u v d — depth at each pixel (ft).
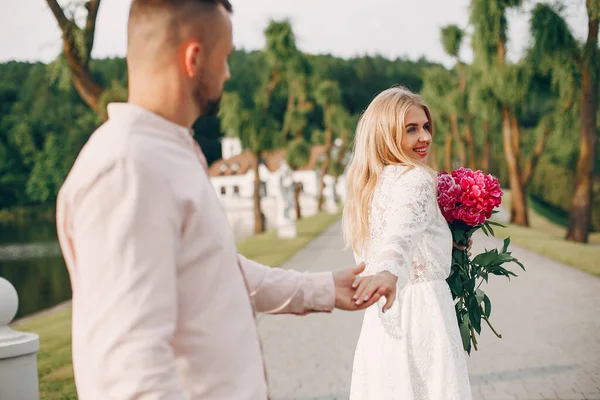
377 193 8.98
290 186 77.56
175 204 3.92
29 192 189.67
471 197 9.22
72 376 19.47
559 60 71.51
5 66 187.42
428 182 8.65
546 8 70.59
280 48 89.97
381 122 9.25
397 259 7.80
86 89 41.42
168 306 3.73
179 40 4.22
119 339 3.51
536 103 93.20
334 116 155.02
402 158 9.02
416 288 8.92
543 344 21.70
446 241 9.05
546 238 73.36
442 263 9.00
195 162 4.27
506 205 145.59
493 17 76.28
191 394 4.07
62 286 63.26
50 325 29.71
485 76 81.56
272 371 19.39
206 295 4.11
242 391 4.18
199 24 4.27
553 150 112.98
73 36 39.32
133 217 3.69
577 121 78.07
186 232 4.03
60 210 3.96
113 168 3.76
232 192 296.30
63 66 40.60
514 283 36.29
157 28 4.20
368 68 273.75
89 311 3.59
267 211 215.31
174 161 4.05
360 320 26.78
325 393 16.96
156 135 4.08
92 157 3.84
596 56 68.90
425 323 8.82
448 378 8.71
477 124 133.49
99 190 3.71
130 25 4.30
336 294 5.66
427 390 8.77
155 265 3.70
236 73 184.75
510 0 74.74
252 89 178.81
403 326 8.88
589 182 74.74
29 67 186.80
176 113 4.31
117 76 176.96
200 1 4.29
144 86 4.27
